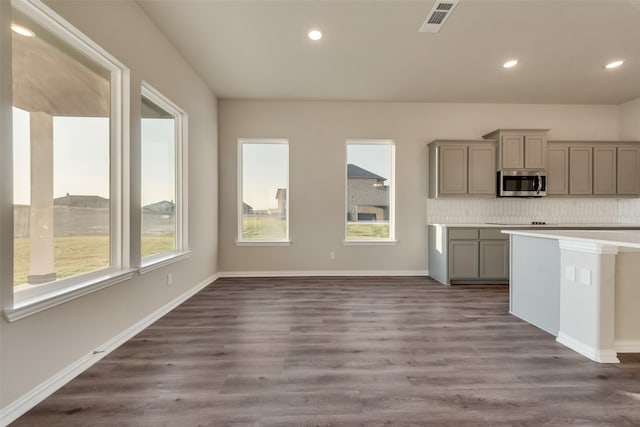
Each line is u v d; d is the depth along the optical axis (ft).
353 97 15.65
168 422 4.94
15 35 5.44
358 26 9.60
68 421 4.94
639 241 6.65
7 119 4.91
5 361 4.85
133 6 8.30
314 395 5.67
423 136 16.35
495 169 15.30
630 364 6.79
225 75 13.08
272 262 16.19
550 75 13.10
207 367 6.68
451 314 10.23
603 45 10.69
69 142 6.61
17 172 5.42
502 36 10.15
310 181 16.21
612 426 4.86
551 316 8.54
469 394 5.71
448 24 9.48
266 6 8.63
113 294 7.50
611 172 15.60
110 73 7.95
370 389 5.87
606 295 6.95
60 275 6.32
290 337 8.30
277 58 11.62
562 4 8.50
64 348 6.00
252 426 4.86
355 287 13.82
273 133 16.10
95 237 7.39
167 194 11.06
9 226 4.92
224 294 12.59
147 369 6.59
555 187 15.57
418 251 16.34
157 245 10.30
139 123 8.59
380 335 8.46
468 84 14.03
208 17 9.12
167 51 10.27
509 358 7.13
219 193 16.06
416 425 4.89
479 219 16.29
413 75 13.12
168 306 10.38
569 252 7.73
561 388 5.90
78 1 6.28
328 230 16.29
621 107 16.44
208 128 14.33
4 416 4.84
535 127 16.47
